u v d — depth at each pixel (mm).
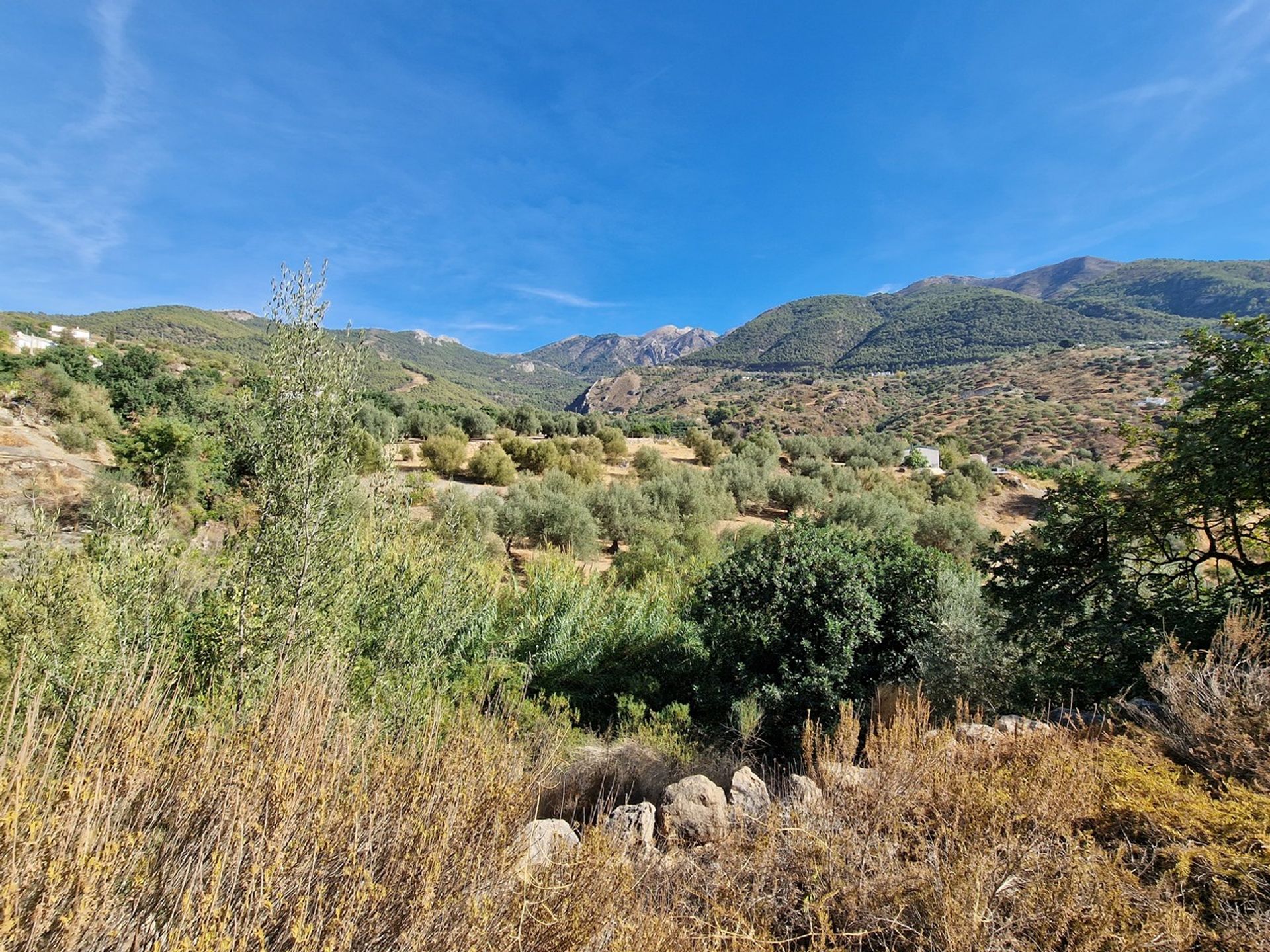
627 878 1801
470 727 2553
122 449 14055
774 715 5285
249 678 3441
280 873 1364
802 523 6676
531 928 1509
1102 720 3396
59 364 27391
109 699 2316
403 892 1424
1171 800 2270
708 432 49875
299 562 4031
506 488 22984
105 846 1316
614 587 10531
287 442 4133
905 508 24547
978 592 6223
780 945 1875
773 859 2172
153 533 4598
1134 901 1845
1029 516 30250
